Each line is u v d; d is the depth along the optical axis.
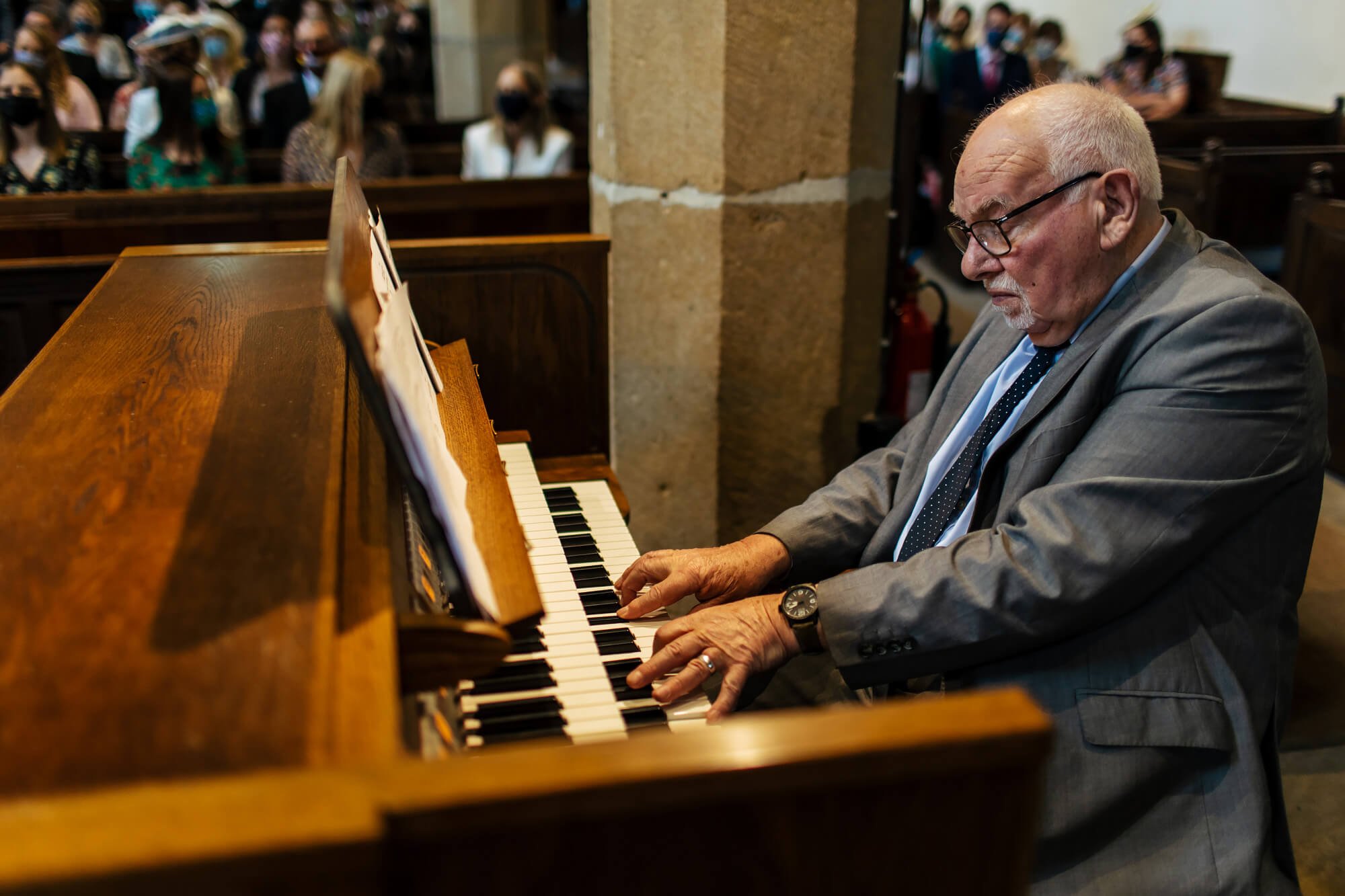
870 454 1.89
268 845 0.60
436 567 1.34
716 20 2.25
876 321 2.66
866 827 0.73
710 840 0.71
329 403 1.28
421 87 8.90
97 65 6.29
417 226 3.55
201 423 1.22
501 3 8.79
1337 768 2.19
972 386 1.74
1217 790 1.36
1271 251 4.50
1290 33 6.69
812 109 2.36
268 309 1.68
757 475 2.63
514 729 1.23
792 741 0.71
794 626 1.41
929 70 6.74
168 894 0.59
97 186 3.86
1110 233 1.42
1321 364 1.43
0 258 3.11
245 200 3.23
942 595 1.37
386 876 0.65
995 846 0.75
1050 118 1.42
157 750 0.71
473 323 2.17
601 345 2.23
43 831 0.60
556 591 1.58
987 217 1.46
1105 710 1.35
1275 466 1.36
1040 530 1.36
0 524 0.98
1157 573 1.35
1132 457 1.37
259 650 0.81
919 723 0.73
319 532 0.97
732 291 2.45
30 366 1.40
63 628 0.83
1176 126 4.96
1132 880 1.32
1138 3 7.90
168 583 0.89
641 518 2.73
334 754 0.71
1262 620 1.42
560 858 0.68
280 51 4.80
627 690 1.34
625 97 2.39
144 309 1.68
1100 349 1.46
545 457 2.27
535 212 3.61
